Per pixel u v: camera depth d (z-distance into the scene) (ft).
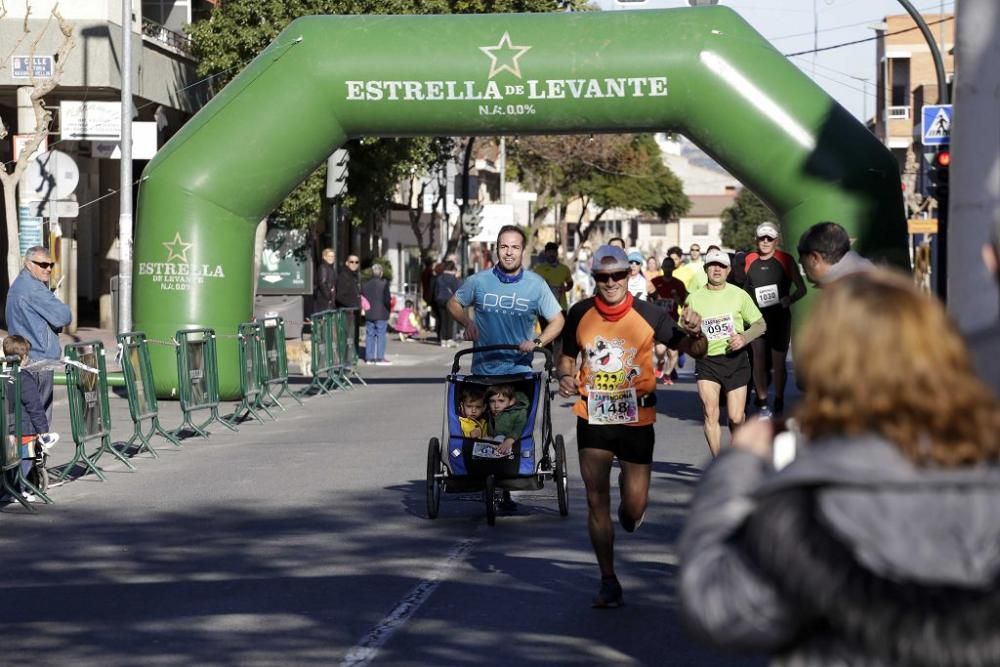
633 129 73.15
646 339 29.45
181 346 60.64
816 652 9.22
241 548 36.17
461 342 133.39
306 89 72.64
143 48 116.37
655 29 71.31
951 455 9.08
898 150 276.00
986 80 30.96
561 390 29.99
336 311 85.81
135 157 89.81
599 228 422.00
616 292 29.32
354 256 105.29
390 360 110.52
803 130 70.23
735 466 9.86
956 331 9.48
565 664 24.88
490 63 71.41
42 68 107.45
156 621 28.37
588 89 71.26
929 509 8.95
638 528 38.34
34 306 48.03
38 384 45.60
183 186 73.77
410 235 237.04
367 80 72.02
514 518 40.68
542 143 241.96
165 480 48.70
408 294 171.12
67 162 80.48
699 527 9.64
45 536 38.34
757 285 55.01
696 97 70.95
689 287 87.35
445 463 39.83
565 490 40.70
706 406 44.14
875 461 9.09
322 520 40.32
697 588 9.39
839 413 9.26
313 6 118.73
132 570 33.63
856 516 8.94
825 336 9.44
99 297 146.10
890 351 9.25
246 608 29.45
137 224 75.25
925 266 155.53
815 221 70.23
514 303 40.19
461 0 133.39
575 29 71.67
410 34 72.38
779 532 9.09
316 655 25.58
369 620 28.27
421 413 70.18
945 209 92.07
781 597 9.14
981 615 8.84
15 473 43.06
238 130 73.36
